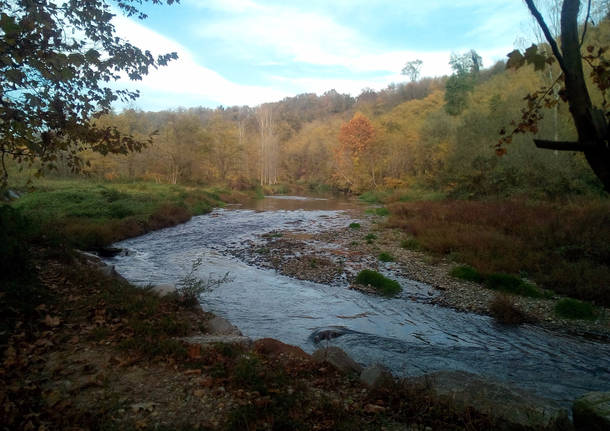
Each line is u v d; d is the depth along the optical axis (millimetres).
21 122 5109
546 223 14070
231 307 8234
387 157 47250
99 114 6254
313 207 33375
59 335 4770
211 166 50938
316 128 74812
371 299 9070
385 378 4371
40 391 3486
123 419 3189
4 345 4211
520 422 3531
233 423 3150
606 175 1808
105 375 3932
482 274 10367
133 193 27328
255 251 14070
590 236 11945
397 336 6953
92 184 28922
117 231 16188
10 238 6465
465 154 28391
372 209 29406
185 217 22797
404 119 55375
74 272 7434
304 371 4590
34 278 6383
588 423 3393
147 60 6066
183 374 4062
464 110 41625
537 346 6582
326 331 6887
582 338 6980
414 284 10188
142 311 5949
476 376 4570
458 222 17156
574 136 21859
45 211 17281
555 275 9898
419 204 26266
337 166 56156
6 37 4418
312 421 3350
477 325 7578
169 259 12750
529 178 22656
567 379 5328
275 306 8406
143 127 47000
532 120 2742
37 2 5133
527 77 28594
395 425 3469
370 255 13305
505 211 17375
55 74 4980
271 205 35531
